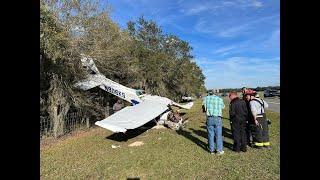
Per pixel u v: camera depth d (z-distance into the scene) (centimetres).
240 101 947
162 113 1602
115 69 2250
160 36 3934
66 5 1539
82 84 1727
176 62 4119
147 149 1041
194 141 1166
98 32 1717
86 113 1730
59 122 1451
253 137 1002
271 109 2683
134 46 2875
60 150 1091
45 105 1423
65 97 1501
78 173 773
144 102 1670
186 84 4381
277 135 1207
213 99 932
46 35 1230
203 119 1977
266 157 858
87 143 1220
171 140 1195
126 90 1836
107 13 1742
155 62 3131
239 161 830
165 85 3753
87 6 1636
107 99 2041
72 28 1557
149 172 759
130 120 1357
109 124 1291
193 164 818
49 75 1428
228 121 1806
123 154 977
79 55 1614
